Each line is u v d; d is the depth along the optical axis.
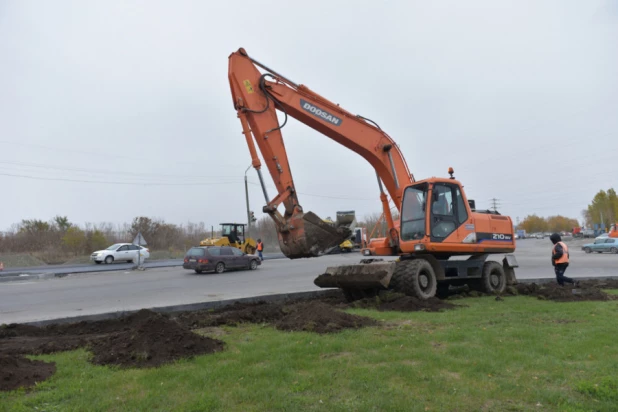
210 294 13.79
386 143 11.30
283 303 10.41
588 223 107.88
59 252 43.78
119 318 8.41
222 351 5.68
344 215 9.41
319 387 4.25
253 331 7.05
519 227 142.75
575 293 10.42
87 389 4.30
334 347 5.64
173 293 14.37
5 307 11.89
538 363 4.87
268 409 3.77
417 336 6.24
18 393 4.21
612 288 12.25
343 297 11.46
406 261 10.09
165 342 5.56
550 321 7.31
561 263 12.05
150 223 53.91
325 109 10.48
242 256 24.41
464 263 11.39
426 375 4.53
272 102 9.84
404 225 10.88
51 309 11.22
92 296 14.08
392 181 11.37
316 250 9.02
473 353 5.29
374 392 4.10
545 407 3.77
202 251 23.20
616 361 4.87
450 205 10.98
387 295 9.55
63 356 5.63
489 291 11.65
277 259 35.19
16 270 29.14
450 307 9.03
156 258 40.88
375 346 5.71
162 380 4.53
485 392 4.06
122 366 5.08
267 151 9.58
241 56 9.70
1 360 4.85
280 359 5.19
